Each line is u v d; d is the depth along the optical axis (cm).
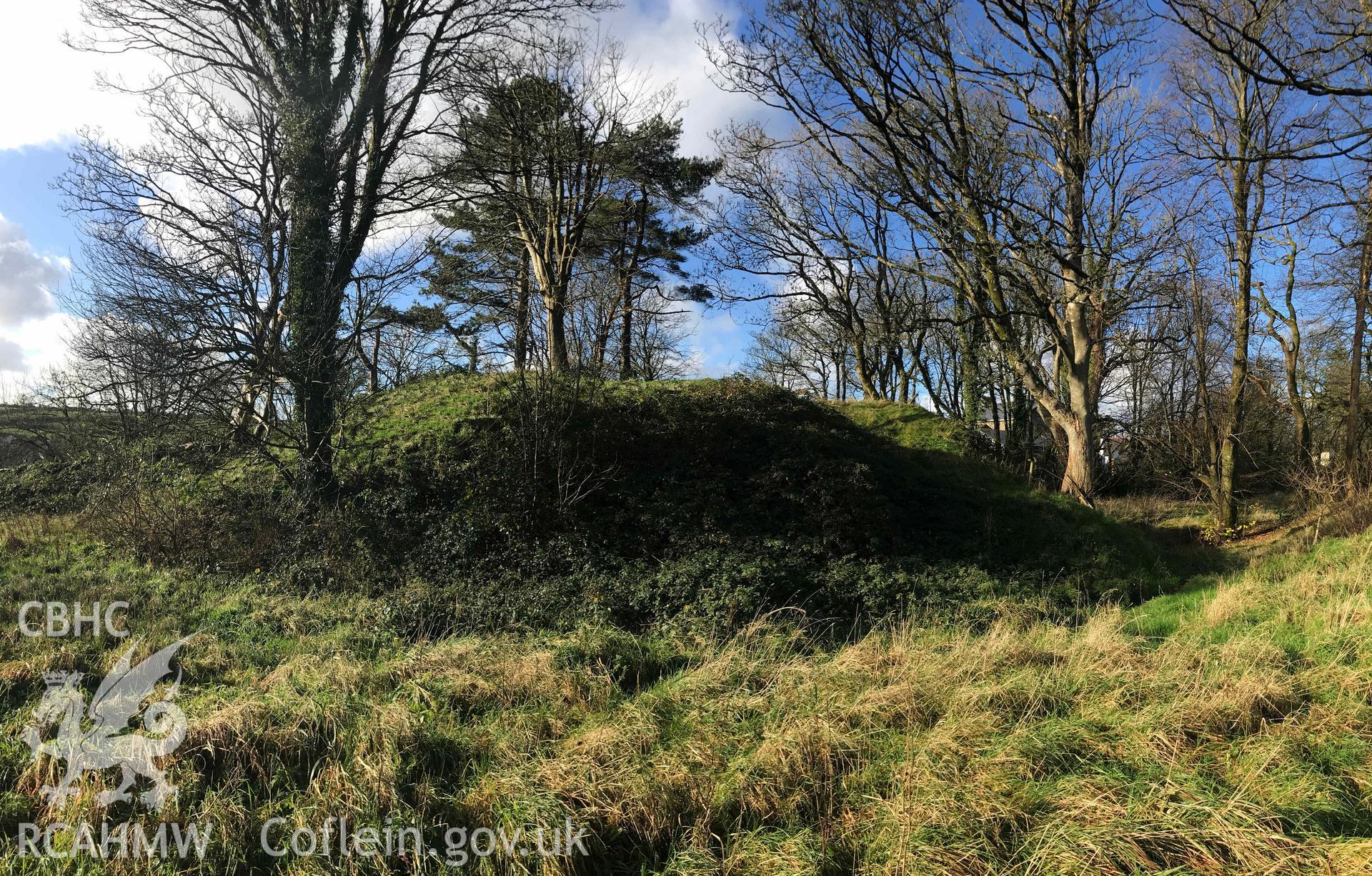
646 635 924
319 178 1362
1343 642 702
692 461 1488
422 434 1476
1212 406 2578
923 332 3188
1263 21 1393
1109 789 477
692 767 528
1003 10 1616
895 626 990
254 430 1357
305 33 1434
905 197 1625
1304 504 1988
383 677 666
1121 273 1577
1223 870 405
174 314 1142
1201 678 638
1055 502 1750
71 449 1908
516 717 601
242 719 537
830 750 539
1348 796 475
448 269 1906
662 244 3053
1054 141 1739
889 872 425
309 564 1103
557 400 1405
